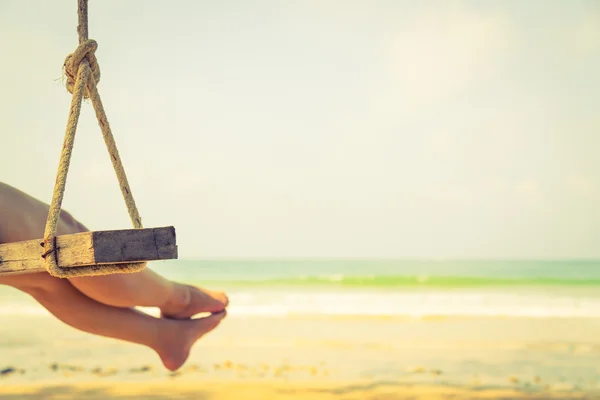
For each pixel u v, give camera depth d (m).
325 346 8.20
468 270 21.03
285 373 6.42
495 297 13.33
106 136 2.13
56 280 2.77
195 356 7.47
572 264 23.12
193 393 5.46
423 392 5.52
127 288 2.86
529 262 24.44
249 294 14.20
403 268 22.30
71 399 5.23
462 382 5.96
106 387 5.67
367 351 7.79
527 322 10.33
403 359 7.22
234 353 7.69
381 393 5.46
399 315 11.17
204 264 24.00
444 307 12.17
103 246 1.67
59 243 1.80
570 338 8.71
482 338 8.76
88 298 2.89
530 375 6.30
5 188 2.64
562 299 13.04
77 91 2.05
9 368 6.49
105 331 2.95
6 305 11.40
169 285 3.09
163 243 1.72
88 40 2.14
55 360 6.99
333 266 23.47
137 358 7.13
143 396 5.34
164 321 3.10
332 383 5.89
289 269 21.95
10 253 1.95
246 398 5.26
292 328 9.84
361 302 12.84
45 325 9.57
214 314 3.29
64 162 1.93
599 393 5.52
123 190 2.11
